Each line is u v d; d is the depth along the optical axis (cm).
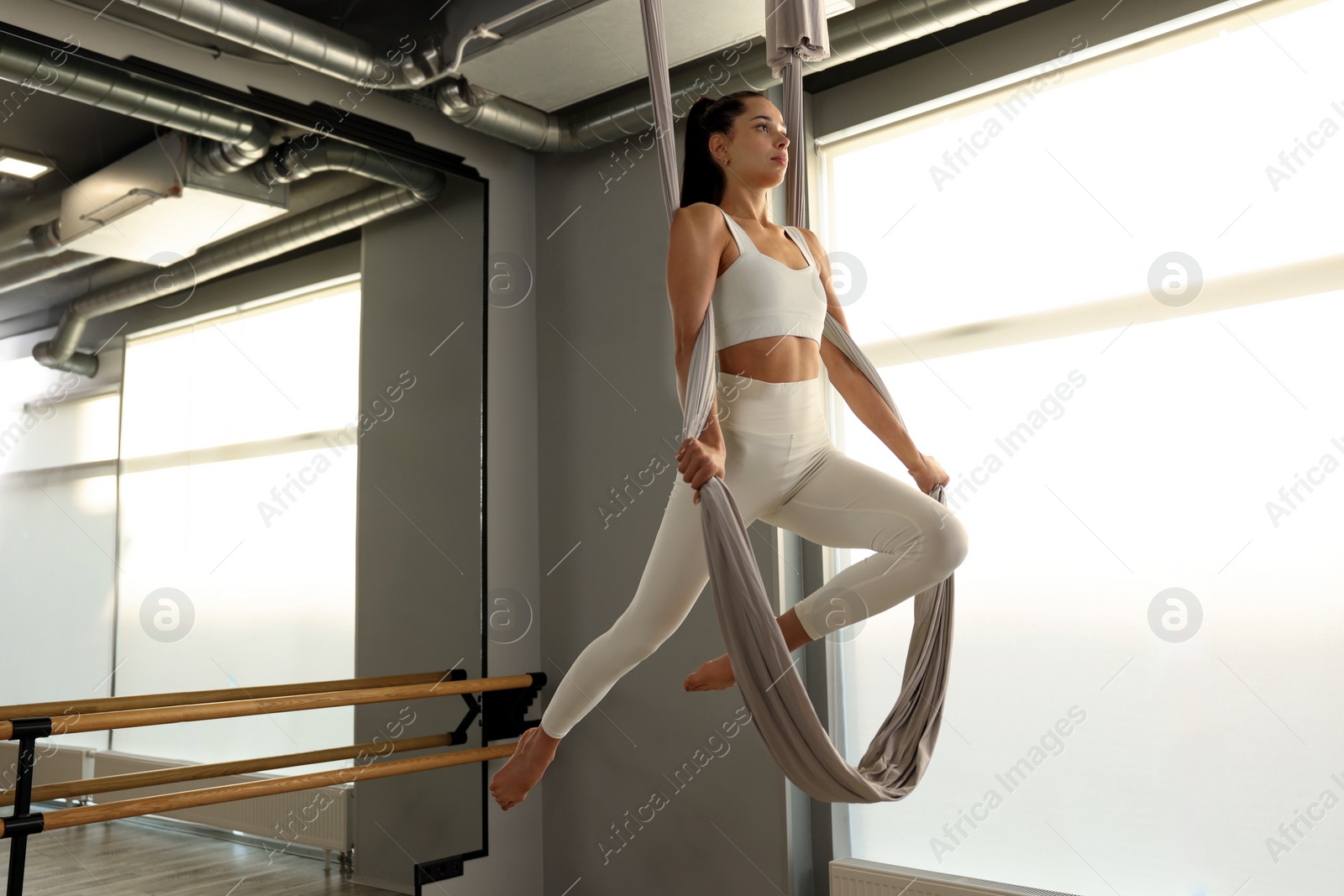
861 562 170
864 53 318
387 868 354
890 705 339
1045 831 301
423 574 374
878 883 317
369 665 356
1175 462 289
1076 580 304
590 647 181
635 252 399
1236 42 288
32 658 274
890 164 358
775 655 158
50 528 280
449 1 331
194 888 306
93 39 309
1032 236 323
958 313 337
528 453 420
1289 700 263
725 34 326
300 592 338
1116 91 310
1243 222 283
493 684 372
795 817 338
